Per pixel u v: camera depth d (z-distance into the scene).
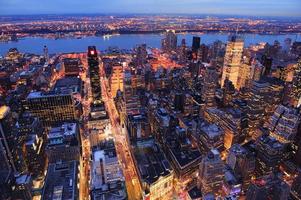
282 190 175.75
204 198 198.50
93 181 197.12
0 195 178.75
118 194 181.12
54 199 177.12
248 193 190.88
